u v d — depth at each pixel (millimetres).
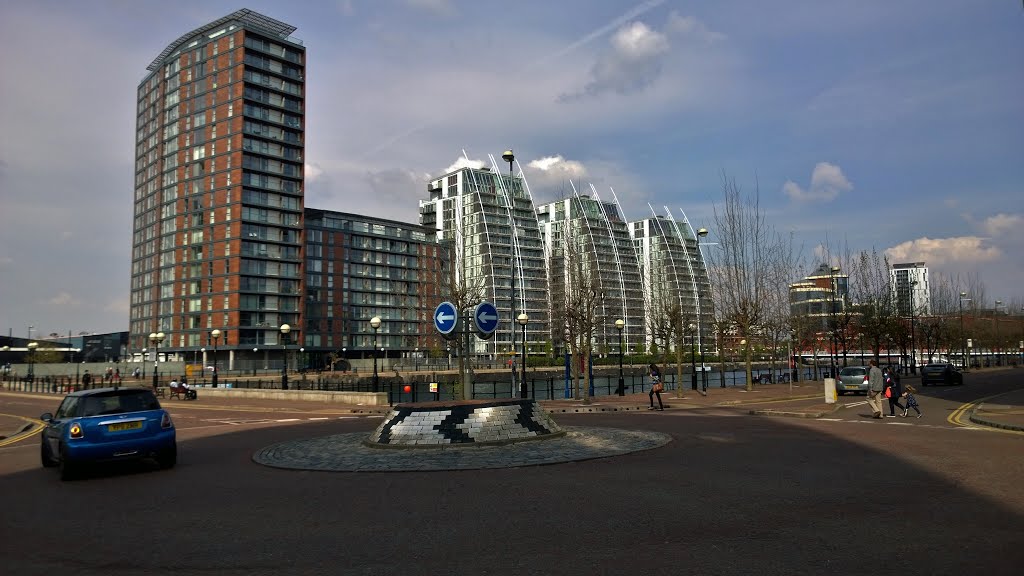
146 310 103562
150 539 7547
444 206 125250
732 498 8734
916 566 5797
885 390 21344
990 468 10523
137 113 111438
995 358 90688
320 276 105125
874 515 7656
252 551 6918
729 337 54594
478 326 17094
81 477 12312
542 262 120125
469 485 10203
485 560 6316
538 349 96062
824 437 15430
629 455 12836
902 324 57625
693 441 15031
